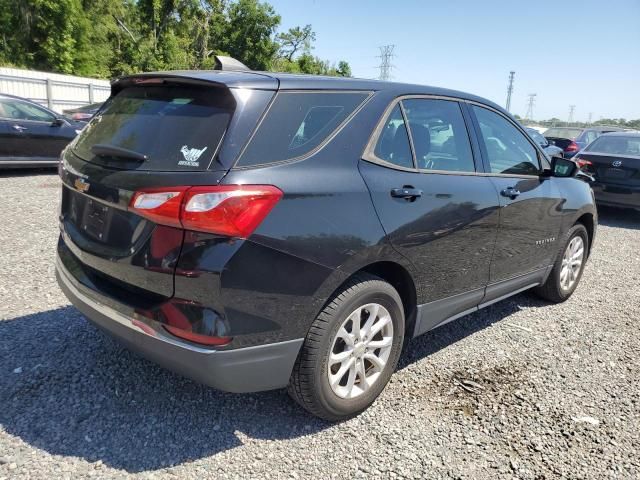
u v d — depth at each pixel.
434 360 3.72
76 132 11.20
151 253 2.38
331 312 2.63
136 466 2.47
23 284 4.49
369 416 3.00
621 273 6.17
